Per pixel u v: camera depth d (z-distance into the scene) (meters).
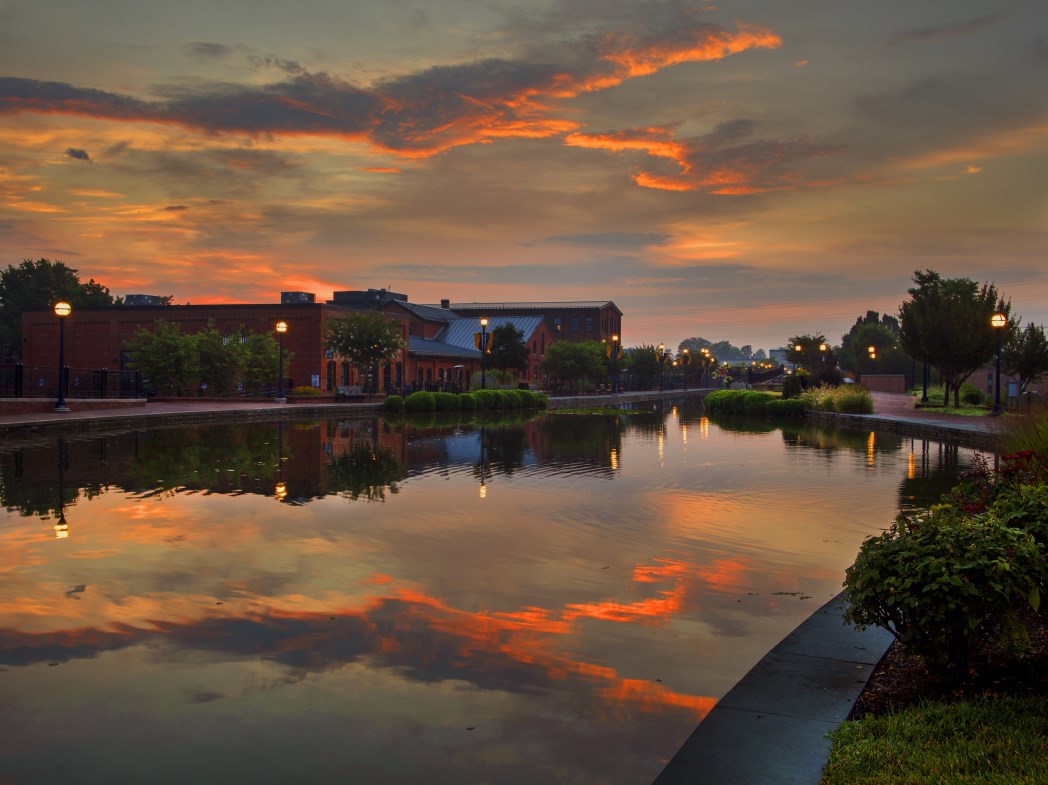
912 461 19.72
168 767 4.43
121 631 6.54
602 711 5.12
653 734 4.82
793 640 6.18
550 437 26.80
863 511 12.32
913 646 5.23
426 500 13.01
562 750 4.62
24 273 85.00
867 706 5.02
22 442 22.23
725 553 9.44
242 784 4.26
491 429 30.61
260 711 5.10
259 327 55.34
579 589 7.86
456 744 4.69
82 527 10.56
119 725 4.91
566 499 13.27
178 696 5.31
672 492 14.16
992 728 4.40
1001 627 5.00
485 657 6.03
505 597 7.56
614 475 16.50
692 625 6.79
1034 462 8.65
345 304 87.44
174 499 12.85
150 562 8.73
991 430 16.31
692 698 5.33
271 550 9.34
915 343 43.97
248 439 24.05
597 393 81.06
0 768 4.41
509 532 10.51
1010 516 6.09
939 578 4.91
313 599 7.43
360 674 5.69
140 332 46.81
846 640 6.17
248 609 7.11
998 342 33.78
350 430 28.84
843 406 39.97
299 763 4.47
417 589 7.80
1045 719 4.49
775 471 17.44
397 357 64.94
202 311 56.34
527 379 86.06
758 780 4.07
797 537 10.38
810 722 4.73
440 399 45.78
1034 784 3.76
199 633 6.50
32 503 12.36
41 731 4.83
